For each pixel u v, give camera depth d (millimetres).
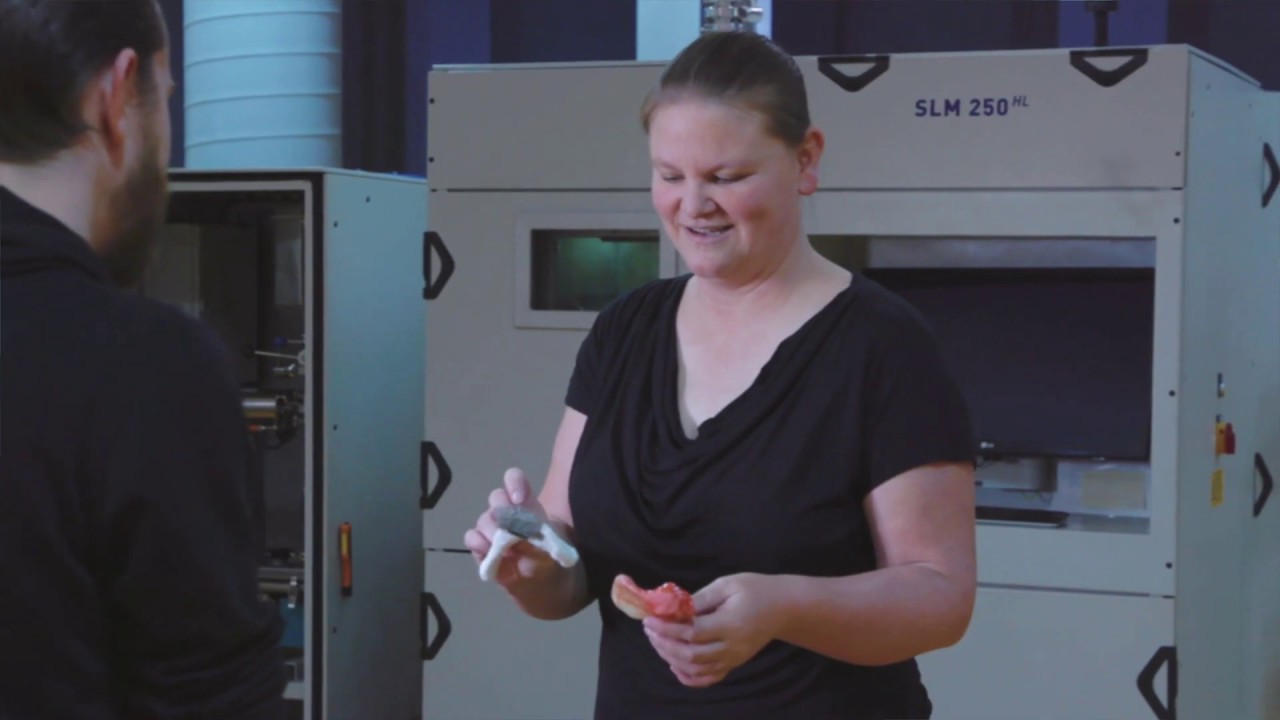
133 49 991
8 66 935
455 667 2734
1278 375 2965
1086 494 2607
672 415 1372
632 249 2645
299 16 3445
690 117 1295
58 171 970
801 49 3701
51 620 900
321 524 2783
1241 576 2775
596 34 3910
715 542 1325
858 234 2480
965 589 1305
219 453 950
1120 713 2385
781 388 1324
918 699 1416
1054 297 2633
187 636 933
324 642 2797
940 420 1320
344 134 4020
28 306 920
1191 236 2359
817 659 1322
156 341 942
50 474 899
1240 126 2627
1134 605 2369
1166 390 2338
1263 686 2982
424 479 2723
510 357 2664
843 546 1326
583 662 2674
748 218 1312
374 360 2939
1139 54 2318
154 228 1057
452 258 2680
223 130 3473
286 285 3082
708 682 1207
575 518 1420
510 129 2633
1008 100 2389
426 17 3971
